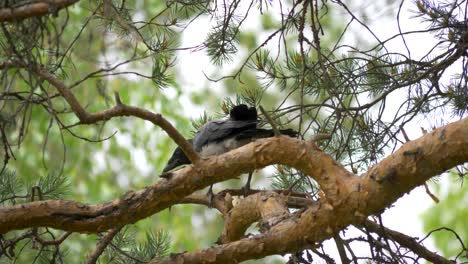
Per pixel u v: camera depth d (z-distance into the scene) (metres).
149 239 9.45
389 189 6.19
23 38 6.32
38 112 18.06
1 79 6.35
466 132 5.89
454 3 9.02
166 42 9.02
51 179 8.98
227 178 6.77
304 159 6.48
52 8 6.14
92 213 6.88
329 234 6.54
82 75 16.45
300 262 7.66
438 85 9.29
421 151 6.02
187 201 9.37
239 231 8.19
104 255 9.63
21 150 17.89
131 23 8.15
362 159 9.52
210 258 6.88
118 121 18.83
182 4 9.96
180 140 6.53
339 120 8.84
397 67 9.59
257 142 6.63
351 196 6.29
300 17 9.20
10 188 9.10
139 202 6.83
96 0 9.33
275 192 7.97
